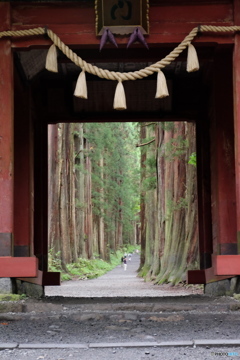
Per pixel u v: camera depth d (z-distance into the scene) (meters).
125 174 73.31
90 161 55.88
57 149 39.69
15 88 15.44
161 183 32.00
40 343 6.83
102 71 11.55
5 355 6.17
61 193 40.22
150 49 14.26
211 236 17.52
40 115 17.73
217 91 14.45
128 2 11.59
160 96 11.50
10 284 11.00
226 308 9.67
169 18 12.02
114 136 60.38
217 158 14.43
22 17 12.00
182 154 27.02
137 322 8.45
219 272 11.15
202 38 11.92
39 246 17.50
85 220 54.66
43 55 15.23
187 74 17.66
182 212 27.62
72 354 6.21
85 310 9.62
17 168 15.47
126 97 17.61
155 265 32.62
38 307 9.66
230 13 12.04
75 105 17.69
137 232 125.44
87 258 52.88
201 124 17.81
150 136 37.00
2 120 11.49
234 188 14.32
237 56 11.85
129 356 6.06
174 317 8.74
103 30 11.66
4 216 11.22
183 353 6.20
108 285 29.20
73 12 12.04
